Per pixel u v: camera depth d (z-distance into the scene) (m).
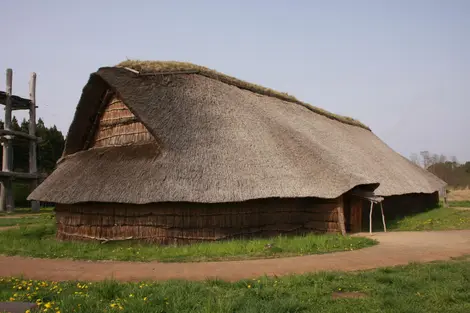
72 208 17.41
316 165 18.12
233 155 16.58
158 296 6.92
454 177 95.25
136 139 18.28
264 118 20.67
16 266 11.27
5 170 41.56
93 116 20.36
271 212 17.30
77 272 10.34
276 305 6.49
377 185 18.81
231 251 12.71
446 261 11.05
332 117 32.56
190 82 19.81
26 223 26.58
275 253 12.49
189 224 15.27
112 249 14.30
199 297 7.07
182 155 15.70
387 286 7.97
